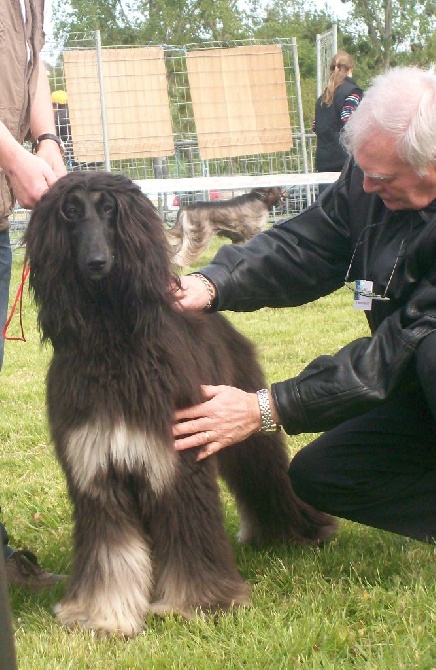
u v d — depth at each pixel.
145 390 2.67
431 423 3.05
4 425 5.35
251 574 3.25
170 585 2.83
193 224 11.66
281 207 13.18
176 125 13.63
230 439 2.83
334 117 10.20
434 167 2.66
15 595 3.18
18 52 3.05
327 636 2.58
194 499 2.81
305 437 4.64
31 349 7.59
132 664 2.53
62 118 11.75
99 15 34.41
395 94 2.63
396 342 2.83
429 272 2.85
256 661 2.49
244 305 3.22
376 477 3.09
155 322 2.69
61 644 2.65
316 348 6.90
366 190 2.82
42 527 3.93
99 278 2.57
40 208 2.72
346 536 3.59
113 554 2.76
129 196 2.72
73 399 2.69
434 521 3.12
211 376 2.94
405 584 2.96
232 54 12.38
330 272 3.28
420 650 2.48
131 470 2.70
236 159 13.27
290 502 3.57
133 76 11.95
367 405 2.85
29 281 2.79
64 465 2.77
